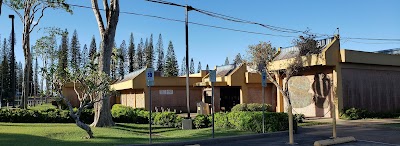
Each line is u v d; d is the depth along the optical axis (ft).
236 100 114.21
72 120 62.95
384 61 87.30
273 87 108.99
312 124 64.54
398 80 94.22
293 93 92.22
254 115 49.88
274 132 47.91
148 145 36.65
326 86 82.84
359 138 45.29
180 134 50.16
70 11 91.91
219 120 56.13
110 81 46.09
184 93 118.52
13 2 85.66
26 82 90.22
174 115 64.75
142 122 70.28
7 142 36.24
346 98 80.64
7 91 255.70
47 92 44.93
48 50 110.22
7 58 260.42
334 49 79.20
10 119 60.44
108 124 58.03
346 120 73.97
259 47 83.05
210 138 42.34
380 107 88.07
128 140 40.86
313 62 79.10
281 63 83.61
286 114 50.57
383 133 50.83
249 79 106.11
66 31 113.19
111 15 57.72
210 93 110.22
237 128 52.03
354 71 83.35
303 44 82.12
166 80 114.93
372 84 86.84
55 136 42.27
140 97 117.60
